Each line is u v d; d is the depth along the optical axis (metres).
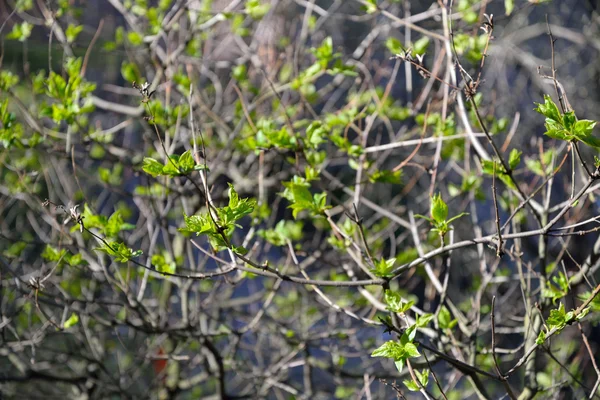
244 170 4.99
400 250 5.72
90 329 4.80
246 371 5.12
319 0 6.90
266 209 3.75
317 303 4.90
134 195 4.29
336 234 3.41
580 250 5.16
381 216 5.16
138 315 3.71
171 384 4.82
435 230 2.43
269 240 3.33
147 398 4.67
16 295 4.37
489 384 4.78
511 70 7.64
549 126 2.16
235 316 5.29
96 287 4.76
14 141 3.52
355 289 5.10
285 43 5.31
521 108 7.14
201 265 4.38
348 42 7.05
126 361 5.30
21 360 4.37
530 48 8.37
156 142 4.34
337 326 5.09
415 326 2.34
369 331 5.36
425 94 4.15
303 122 4.04
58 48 6.03
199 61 4.91
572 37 7.15
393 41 3.92
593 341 4.90
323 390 4.97
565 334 4.81
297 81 3.82
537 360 3.09
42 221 5.48
